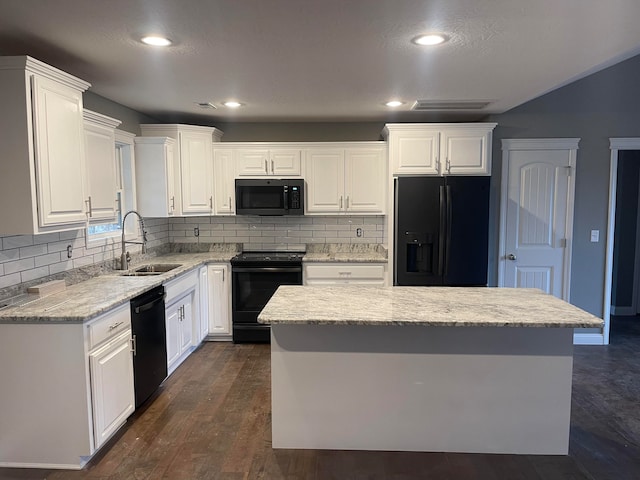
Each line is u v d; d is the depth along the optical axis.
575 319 2.30
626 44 2.46
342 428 2.62
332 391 2.60
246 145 4.71
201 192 4.61
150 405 3.21
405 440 2.61
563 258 4.64
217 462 2.52
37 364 2.42
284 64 2.80
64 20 2.09
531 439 2.57
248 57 2.66
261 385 3.56
